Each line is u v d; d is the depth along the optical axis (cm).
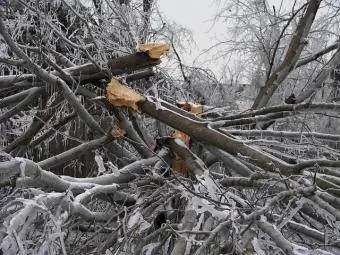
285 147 549
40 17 559
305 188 381
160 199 440
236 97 923
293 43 724
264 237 385
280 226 384
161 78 733
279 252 384
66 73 550
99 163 501
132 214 411
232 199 416
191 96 817
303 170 451
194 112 645
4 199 377
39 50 534
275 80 725
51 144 777
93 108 677
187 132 530
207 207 367
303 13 789
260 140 523
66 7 595
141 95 554
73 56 651
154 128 712
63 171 764
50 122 723
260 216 374
